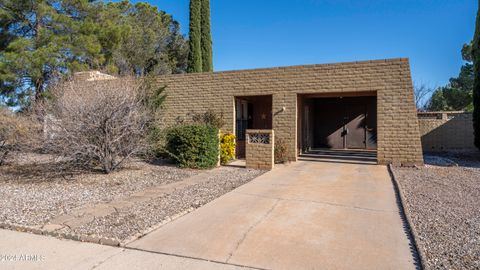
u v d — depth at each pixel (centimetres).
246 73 1226
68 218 479
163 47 2870
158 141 1086
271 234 416
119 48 1977
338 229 435
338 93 1146
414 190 666
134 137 883
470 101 2659
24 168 957
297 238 402
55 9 1692
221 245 381
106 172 866
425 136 1573
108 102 812
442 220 464
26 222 459
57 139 808
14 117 951
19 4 1563
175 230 432
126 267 328
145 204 562
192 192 659
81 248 376
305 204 563
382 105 1041
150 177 836
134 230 428
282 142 1156
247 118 1476
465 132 1522
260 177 841
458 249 362
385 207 543
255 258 346
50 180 789
